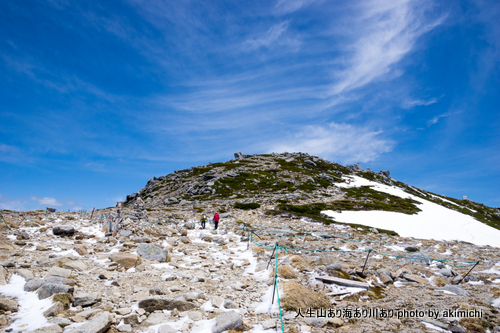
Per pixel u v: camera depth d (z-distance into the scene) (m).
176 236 22.72
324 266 13.70
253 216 46.59
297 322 8.05
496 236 56.50
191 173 114.88
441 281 12.73
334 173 115.75
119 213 21.34
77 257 13.39
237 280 11.83
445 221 63.44
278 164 122.62
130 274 11.71
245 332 7.36
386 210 62.78
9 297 8.36
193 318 8.01
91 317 7.64
